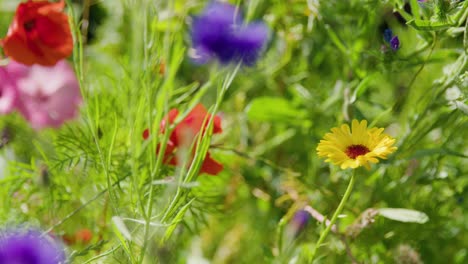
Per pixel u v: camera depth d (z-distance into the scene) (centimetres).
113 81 106
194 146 102
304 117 115
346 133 92
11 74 104
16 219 103
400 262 107
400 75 117
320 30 113
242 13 105
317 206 110
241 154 109
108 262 99
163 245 100
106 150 104
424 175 110
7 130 109
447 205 111
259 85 120
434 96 104
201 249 114
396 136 112
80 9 114
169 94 93
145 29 91
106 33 118
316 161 115
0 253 93
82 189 106
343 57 113
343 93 113
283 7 115
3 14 118
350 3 108
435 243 110
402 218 100
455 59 105
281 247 103
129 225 101
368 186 110
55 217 105
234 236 114
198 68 118
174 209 94
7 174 106
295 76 119
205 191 109
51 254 94
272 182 115
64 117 104
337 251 107
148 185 100
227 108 120
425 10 100
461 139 113
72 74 105
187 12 110
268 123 121
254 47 95
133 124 93
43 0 100
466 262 108
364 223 103
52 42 100
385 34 103
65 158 106
